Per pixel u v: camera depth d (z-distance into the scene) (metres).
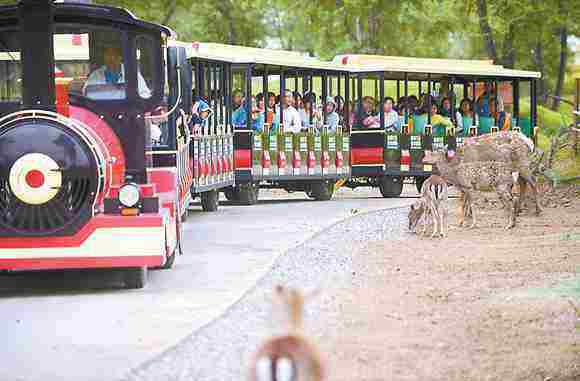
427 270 14.23
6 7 13.20
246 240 17.75
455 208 23.70
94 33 13.53
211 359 9.25
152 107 13.57
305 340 5.88
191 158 21.92
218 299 12.10
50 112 12.66
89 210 12.56
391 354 9.35
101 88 13.49
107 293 12.69
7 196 12.50
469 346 9.69
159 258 12.59
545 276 13.62
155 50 13.64
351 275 13.84
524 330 10.34
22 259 12.53
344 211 23.34
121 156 13.49
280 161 26.58
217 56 23.70
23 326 10.77
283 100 26.80
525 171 20.92
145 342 9.95
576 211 22.16
